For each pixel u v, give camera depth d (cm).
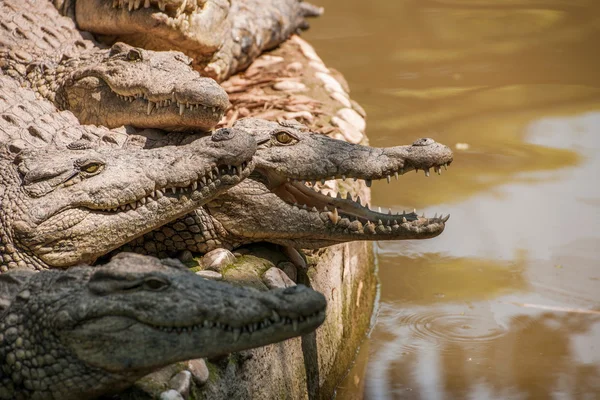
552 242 2069
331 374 1565
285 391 1313
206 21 1919
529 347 1709
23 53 1794
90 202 1227
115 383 982
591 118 2644
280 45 2550
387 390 1585
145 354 949
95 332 946
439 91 2831
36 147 1412
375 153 1408
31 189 1241
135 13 1816
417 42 3262
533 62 3080
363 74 2961
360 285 1808
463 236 2097
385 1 3703
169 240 1383
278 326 958
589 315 1809
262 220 1395
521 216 2159
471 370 1639
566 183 2298
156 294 952
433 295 1900
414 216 1394
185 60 1592
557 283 1925
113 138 1485
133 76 1522
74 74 1636
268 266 1398
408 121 2611
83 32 1945
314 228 1386
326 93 2212
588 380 1602
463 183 2305
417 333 1767
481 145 2478
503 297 1878
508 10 3600
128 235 1253
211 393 1105
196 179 1256
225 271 1339
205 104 1432
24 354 976
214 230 1396
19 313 990
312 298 962
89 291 966
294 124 1475
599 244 2053
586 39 3281
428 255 2050
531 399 1545
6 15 1892
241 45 2234
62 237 1223
